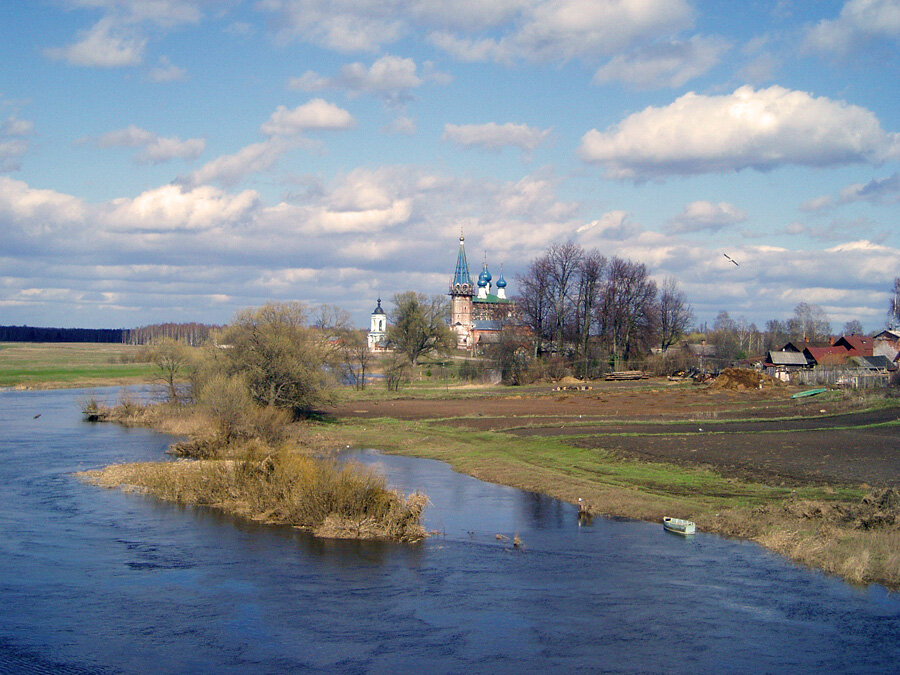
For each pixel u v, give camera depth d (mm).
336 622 24234
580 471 49406
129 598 26359
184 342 90812
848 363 121875
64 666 21141
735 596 26141
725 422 68500
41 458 55375
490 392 112000
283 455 42188
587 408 86312
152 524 36625
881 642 22328
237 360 74125
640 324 135875
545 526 36312
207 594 26797
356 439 67812
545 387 119688
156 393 99875
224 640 22906
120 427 75250
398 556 31406
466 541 33688
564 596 26406
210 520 37500
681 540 33438
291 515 37125
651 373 133125
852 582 27312
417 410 87875
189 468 47750
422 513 38938
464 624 24016
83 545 32875
